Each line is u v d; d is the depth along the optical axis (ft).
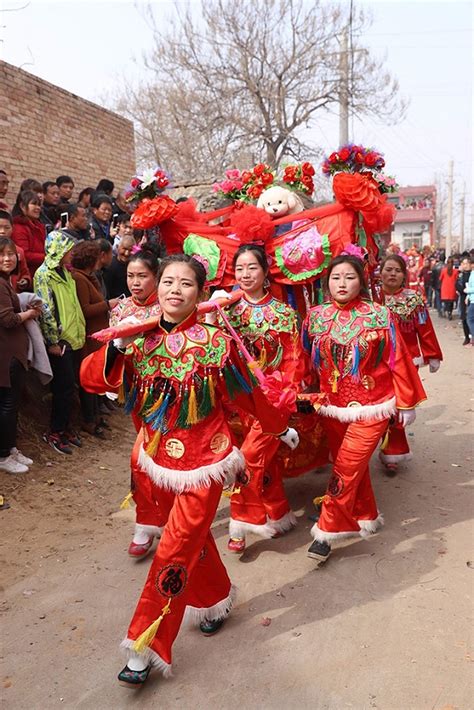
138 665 8.67
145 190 14.57
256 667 9.15
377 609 10.48
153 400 9.11
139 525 12.30
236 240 14.29
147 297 12.96
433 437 20.27
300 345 12.84
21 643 9.75
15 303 15.24
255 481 12.30
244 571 11.93
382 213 13.83
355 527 12.11
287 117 69.46
